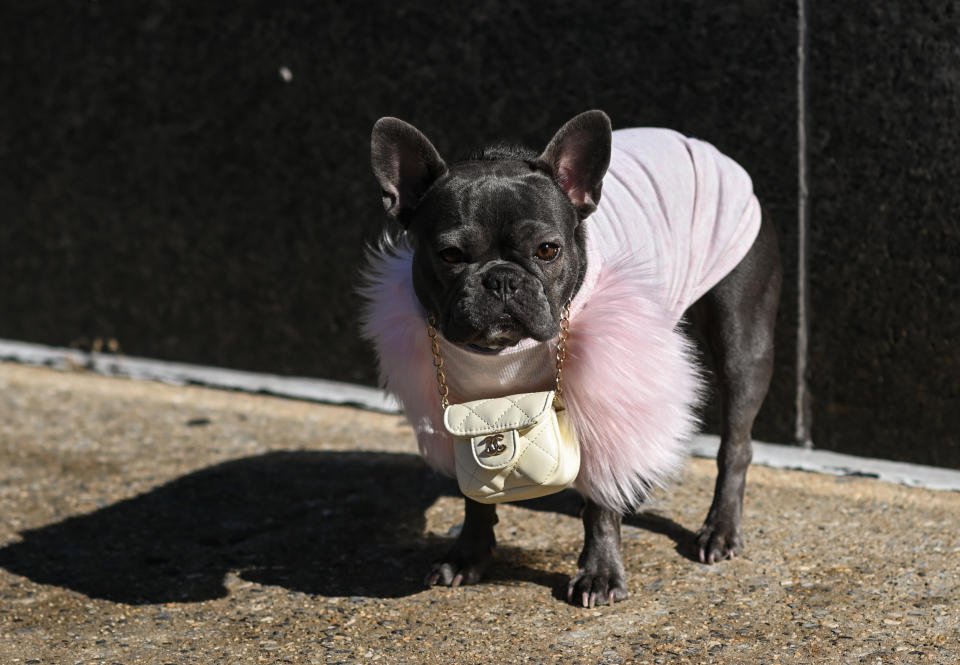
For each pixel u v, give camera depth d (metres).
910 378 2.04
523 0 2.21
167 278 2.61
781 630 1.65
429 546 1.90
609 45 2.15
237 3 2.44
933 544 1.83
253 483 2.12
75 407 2.46
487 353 1.66
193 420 2.39
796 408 2.11
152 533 1.96
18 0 2.64
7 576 1.85
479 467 1.65
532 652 1.64
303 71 2.40
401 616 1.73
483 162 1.68
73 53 2.61
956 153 1.96
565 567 1.82
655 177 1.79
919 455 2.05
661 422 1.69
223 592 1.80
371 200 2.38
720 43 2.07
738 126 2.08
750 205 1.85
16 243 2.79
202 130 2.51
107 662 1.66
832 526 1.89
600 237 1.71
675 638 1.65
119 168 2.61
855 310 2.06
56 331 2.79
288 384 2.51
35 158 2.72
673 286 1.77
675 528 1.91
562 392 1.68
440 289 1.66
